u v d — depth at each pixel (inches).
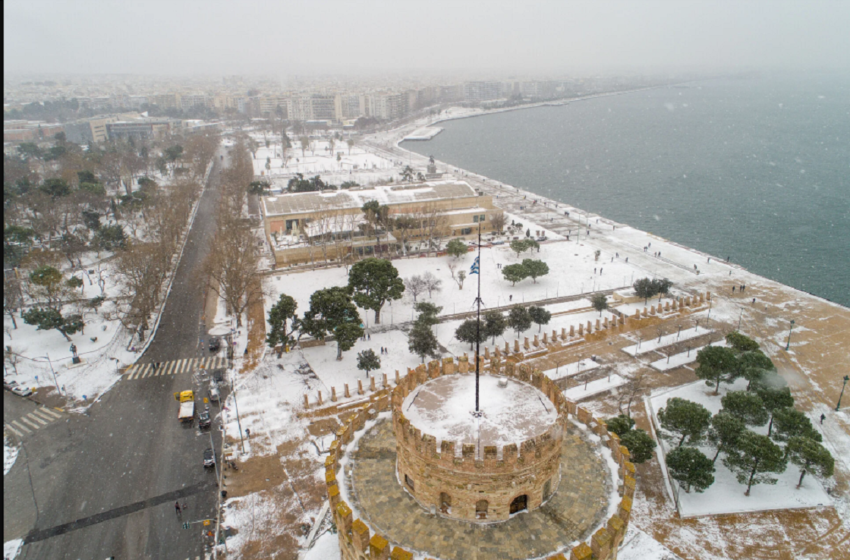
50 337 5310.0
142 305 5344.5
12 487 3385.8
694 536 2881.4
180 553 2866.6
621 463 1696.6
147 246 6648.6
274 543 2896.2
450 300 6033.5
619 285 6412.4
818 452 3053.6
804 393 4237.2
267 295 6181.1
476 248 7672.2
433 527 1501.0
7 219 7568.9
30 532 3024.1
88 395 4389.8
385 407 2052.2
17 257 6673.2
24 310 5718.5
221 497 3223.4
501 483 1466.5
